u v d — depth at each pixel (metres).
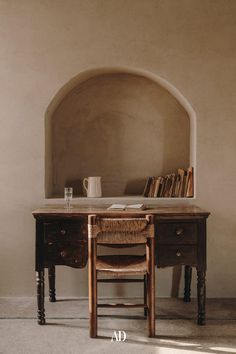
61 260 3.64
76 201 4.27
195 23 4.18
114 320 3.75
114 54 4.18
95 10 4.18
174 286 4.32
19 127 4.21
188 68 4.19
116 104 4.65
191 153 4.49
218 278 4.27
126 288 4.34
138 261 3.61
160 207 4.04
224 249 4.26
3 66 4.20
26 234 4.25
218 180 4.24
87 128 4.66
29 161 4.22
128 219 3.33
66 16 4.18
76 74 4.19
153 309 3.39
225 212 4.25
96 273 3.39
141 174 4.68
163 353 3.12
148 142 4.66
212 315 3.83
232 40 4.20
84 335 3.43
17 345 3.24
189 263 3.63
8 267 4.27
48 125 4.41
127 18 4.18
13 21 4.18
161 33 4.18
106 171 4.67
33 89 4.20
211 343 3.28
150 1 4.18
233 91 4.21
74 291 4.32
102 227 3.34
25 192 4.23
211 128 4.21
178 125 4.64
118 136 4.66
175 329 3.54
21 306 4.04
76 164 4.68
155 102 4.64
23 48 4.18
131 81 4.63
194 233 3.63
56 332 3.48
